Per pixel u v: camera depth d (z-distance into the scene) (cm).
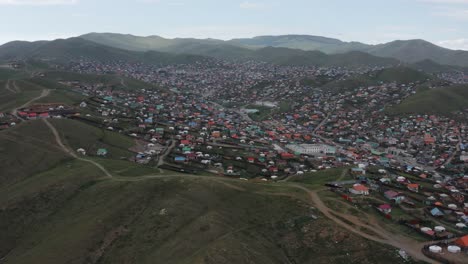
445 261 9631
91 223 13050
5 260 12338
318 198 13775
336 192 14575
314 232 11556
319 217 12200
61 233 12912
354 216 12338
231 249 10650
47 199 15038
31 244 12875
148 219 12962
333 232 11344
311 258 10700
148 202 14025
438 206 14150
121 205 13938
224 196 14050
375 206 13250
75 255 11706
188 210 13225
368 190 14938
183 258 10738
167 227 12462
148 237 12156
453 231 11612
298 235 11644
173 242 11644
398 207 13612
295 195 13962
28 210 14525
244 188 14662
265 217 12700
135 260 11275
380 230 11419
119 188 15075
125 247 11906
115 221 13138
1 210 14550
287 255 11056
